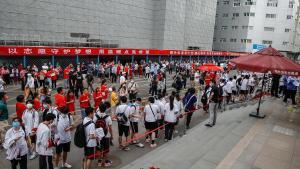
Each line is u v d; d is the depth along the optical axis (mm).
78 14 35500
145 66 31922
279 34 70688
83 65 25734
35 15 30781
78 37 35812
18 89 20984
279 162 7336
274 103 15703
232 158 7500
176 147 8883
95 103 12523
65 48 27328
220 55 58469
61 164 8203
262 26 71188
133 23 44094
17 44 27766
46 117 6941
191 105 11352
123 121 9211
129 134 10164
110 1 39594
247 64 10539
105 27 39406
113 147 9789
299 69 10000
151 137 10117
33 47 24547
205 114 14727
